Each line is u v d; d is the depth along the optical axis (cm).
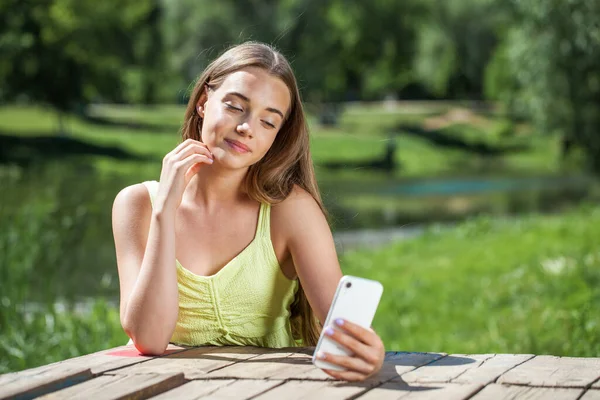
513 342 621
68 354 555
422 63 5294
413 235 1648
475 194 2764
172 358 262
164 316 267
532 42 1480
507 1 1535
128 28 3991
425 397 213
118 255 291
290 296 304
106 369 242
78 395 211
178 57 4231
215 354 268
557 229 1295
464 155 4275
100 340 584
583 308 577
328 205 339
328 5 4266
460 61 5588
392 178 3384
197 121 300
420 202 2483
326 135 4066
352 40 4494
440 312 812
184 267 289
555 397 213
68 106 3797
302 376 234
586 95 1677
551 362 248
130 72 4709
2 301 599
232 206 292
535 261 992
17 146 3319
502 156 4306
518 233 1323
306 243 289
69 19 3500
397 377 235
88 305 786
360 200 2503
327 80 4525
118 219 293
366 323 237
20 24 3475
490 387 223
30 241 695
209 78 290
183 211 291
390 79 5641
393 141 3959
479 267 1034
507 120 4816
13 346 557
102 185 2386
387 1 4659
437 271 1049
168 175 277
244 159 277
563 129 1900
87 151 3362
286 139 293
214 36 4056
